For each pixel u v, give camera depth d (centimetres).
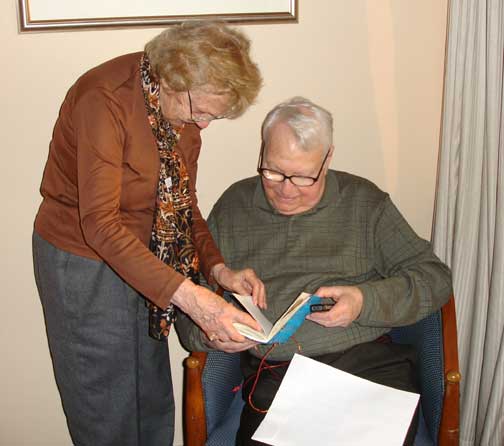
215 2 180
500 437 182
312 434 131
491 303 178
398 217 165
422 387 156
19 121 185
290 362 148
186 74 123
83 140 133
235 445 150
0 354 208
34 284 201
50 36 178
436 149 204
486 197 176
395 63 194
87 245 149
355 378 143
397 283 154
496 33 164
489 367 184
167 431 195
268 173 152
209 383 151
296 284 160
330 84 193
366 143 201
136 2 178
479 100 174
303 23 186
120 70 139
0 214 193
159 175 148
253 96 132
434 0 190
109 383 165
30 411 217
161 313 159
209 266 163
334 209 163
